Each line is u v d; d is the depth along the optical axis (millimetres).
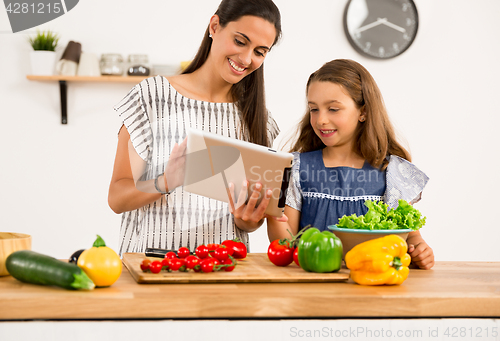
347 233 1135
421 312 884
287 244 1167
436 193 3031
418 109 3000
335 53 2941
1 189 2783
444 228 3035
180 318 840
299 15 2918
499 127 3051
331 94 1496
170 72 2799
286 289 938
